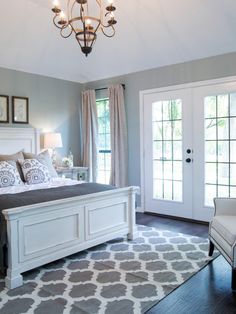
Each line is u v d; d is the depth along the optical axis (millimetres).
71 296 2377
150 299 2320
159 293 2408
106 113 5703
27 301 2311
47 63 4973
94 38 2646
